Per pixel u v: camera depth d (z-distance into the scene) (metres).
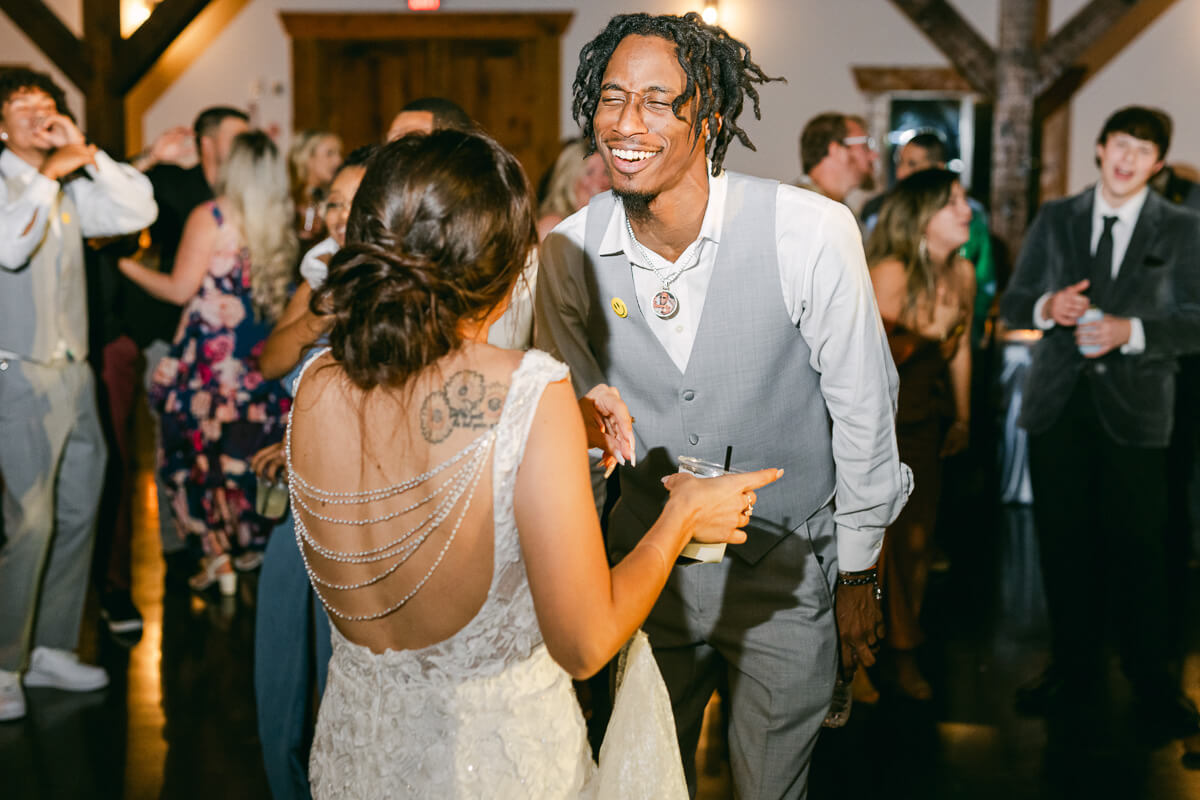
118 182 3.29
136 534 5.20
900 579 3.37
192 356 4.20
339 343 1.20
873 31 7.12
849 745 3.04
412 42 7.45
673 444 1.85
